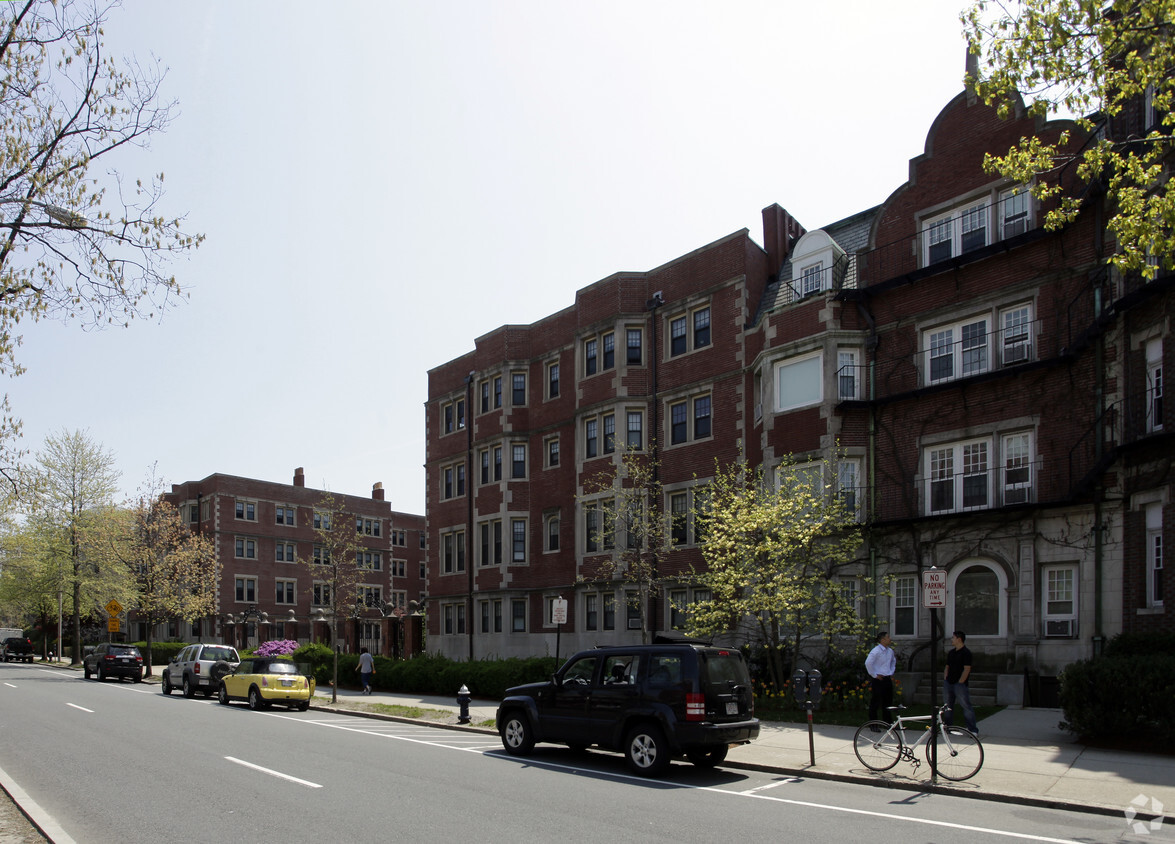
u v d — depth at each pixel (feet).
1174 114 41.91
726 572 67.77
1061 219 46.93
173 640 217.15
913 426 75.05
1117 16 41.22
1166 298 56.44
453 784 39.24
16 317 38.06
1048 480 66.18
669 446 97.19
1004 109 45.50
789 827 30.55
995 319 71.00
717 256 94.84
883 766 42.57
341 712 80.59
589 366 106.22
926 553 71.92
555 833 29.40
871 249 81.46
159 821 31.27
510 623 113.70
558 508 110.32
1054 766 42.01
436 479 133.39
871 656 53.93
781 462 77.30
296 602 221.46
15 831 28.94
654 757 42.06
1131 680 46.03
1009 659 65.51
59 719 67.72
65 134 36.83
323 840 28.43
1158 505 57.41
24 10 34.73
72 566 169.48
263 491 218.38
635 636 95.20
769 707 64.75
